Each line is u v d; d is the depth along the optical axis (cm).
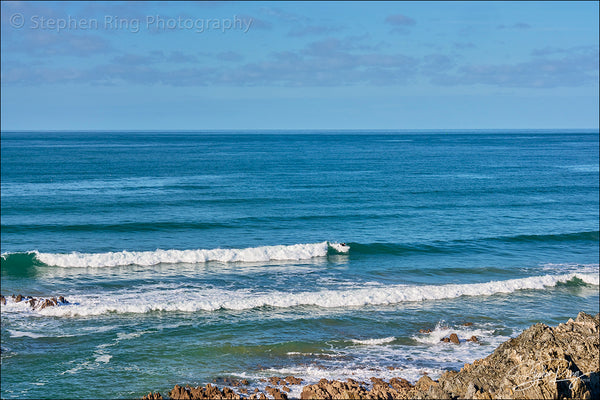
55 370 1694
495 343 1936
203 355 1814
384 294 2403
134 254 3016
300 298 2342
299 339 1952
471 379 1285
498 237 3650
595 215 4522
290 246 3212
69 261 2942
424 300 2397
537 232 3838
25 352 1817
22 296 2327
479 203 5084
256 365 1741
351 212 4531
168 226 3953
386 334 2011
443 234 3759
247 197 5294
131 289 2528
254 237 3681
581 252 3334
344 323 2109
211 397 1485
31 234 3672
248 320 2125
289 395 1520
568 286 2622
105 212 4456
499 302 2381
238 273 2828
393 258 3170
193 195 5416
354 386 1505
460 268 2956
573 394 1164
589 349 1304
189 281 2669
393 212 4556
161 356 1803
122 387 1595
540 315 2228
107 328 2038
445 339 1956
